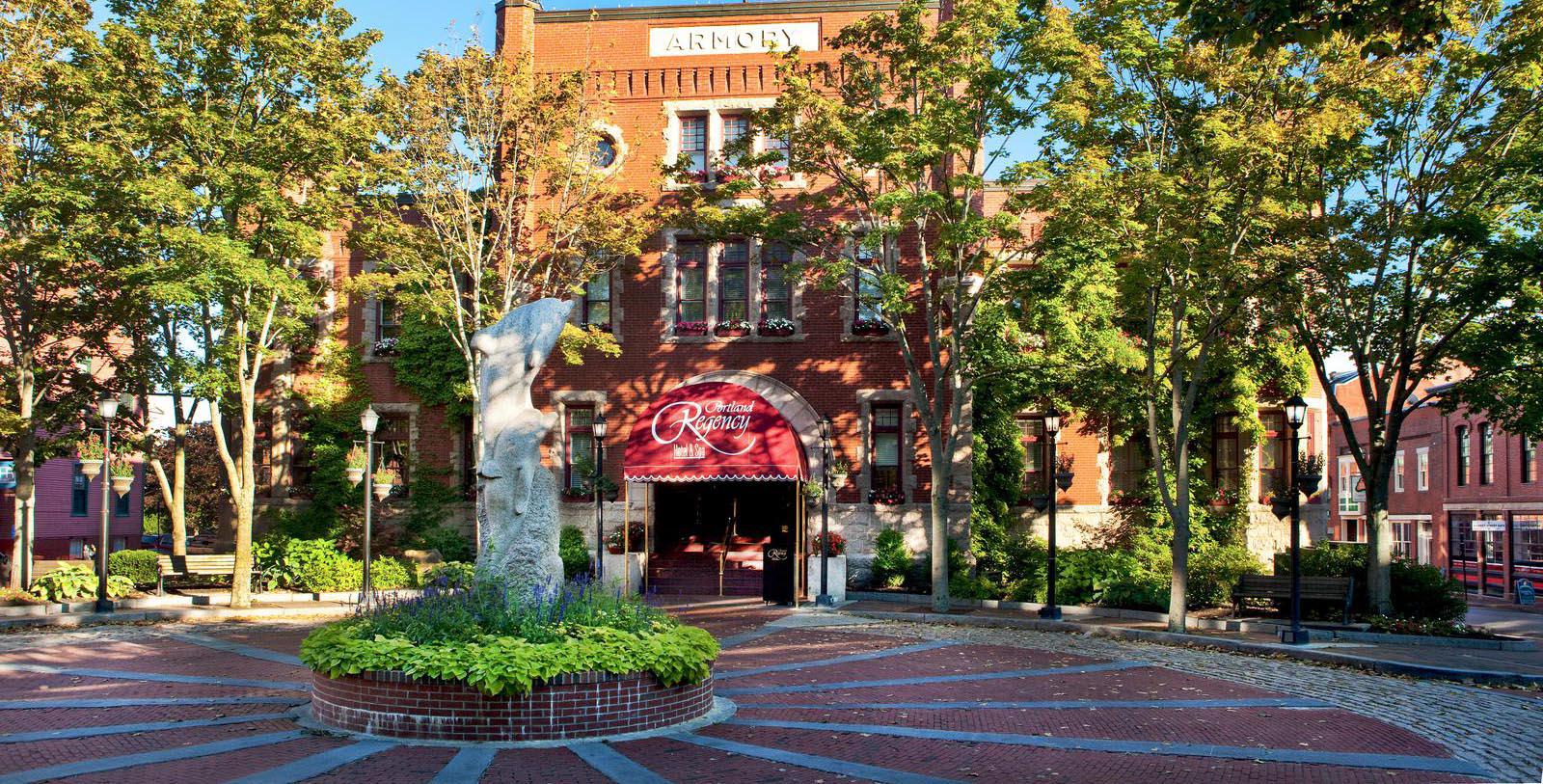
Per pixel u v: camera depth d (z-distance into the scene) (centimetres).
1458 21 2056
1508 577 4038
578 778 974
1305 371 2931
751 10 3331
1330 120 1961
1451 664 1752
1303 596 2338
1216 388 2906
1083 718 1298
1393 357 2373
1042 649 1981
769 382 3238
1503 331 2117
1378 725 1270
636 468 2955
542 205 3142
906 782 987
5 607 2300
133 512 5025
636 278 3316
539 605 1263
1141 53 2191
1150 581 2633
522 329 1418
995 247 3064
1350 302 2364
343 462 3272
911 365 2736
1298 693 1502
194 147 2394
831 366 3234
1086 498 3173
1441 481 4688
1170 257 2175
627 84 3353
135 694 1376
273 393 3334
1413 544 5122
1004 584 2953
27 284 2605
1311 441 3117
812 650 1916
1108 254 2464
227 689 1423
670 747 1103
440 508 3284
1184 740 1178
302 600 2712
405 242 2802
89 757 1036
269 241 2469
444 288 2822
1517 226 2345
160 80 2347
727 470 2912
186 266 2223
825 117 2566
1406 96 2116
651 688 1189
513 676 1109
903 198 2442
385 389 3359
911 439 3172
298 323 2705
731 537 3416
